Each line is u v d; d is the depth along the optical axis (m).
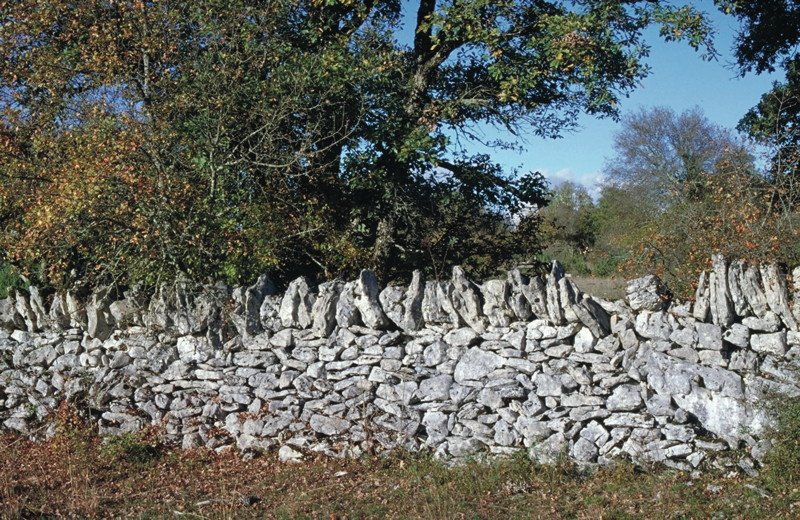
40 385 10.05
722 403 7.32
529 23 13.87
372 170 13.52
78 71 12.01
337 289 8.84
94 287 10.29
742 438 7.21
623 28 13.30
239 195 11.40
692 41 12.82
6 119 11.45
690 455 7.30
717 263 7.43
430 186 14.80
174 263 10.09
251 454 8.80
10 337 10.38
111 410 9.64
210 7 12.12
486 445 8.05
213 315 9.22
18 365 10.23
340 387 8.69
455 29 13.41
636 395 7.55
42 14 11.88
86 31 12.03
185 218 10.40
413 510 6.98
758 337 7.29
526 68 13.51
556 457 7.66
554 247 21.16
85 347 9.94
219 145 11.20
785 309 7.16
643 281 7.67
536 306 7.90
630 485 7.13
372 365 8.62
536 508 6.85
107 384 9.68
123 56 11.71
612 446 7.60
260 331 9.12
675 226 11.25
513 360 8.02
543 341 7.93
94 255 10.41
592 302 7.85
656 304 7.59
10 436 9.90
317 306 8.80
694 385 7.42
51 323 10.09
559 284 7.77
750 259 9.43
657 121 24.16
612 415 7.64
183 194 10.44
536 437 7.82
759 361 7.29
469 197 14.95
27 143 11.59
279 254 11.99
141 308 9.62
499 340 8.10
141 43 11.55
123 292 9.98
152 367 9.52
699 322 7.46
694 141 22.94
